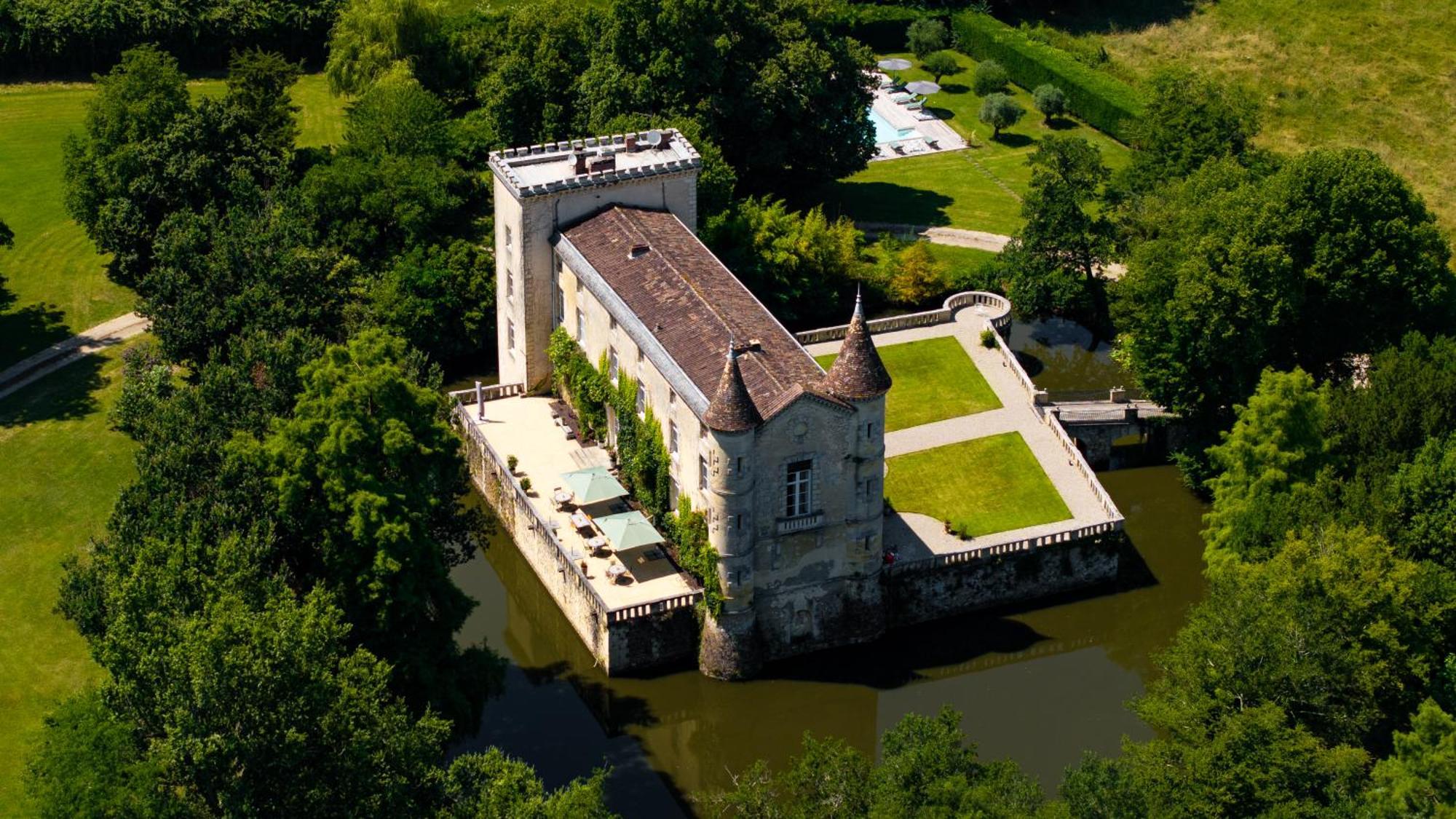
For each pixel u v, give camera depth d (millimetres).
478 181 168000
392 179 153500
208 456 106438
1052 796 105938
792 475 111500
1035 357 154125
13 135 182875
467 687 107312
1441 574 105688
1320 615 98188
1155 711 98062
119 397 140375
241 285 130750
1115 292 139875
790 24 164500
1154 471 138750
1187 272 129250
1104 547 123688
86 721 83000
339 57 182625
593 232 130625
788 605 115062
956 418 137000
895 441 133375
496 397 137875
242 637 84562
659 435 119375
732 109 160750
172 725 82438
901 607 119500
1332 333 131875
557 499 123125
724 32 159625
